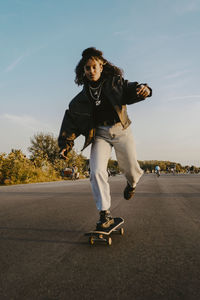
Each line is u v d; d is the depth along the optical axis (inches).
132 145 117.0
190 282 70.9
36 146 1162.0
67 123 122.0
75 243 111.0
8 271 79.4
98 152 116.3
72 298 62.2
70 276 75.2
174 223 152.4
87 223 153.5
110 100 110.9
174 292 65.1
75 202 257.3
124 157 117.6
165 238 118.4
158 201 256.2
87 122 117.0
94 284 69.8
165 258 90.7
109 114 114.6
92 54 107.9
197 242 111.7
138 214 183.0
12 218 170.6
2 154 678.5
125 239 117.0
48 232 131.3
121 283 70.4
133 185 128.3
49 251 99.7
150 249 101.5
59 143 123.4
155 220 161.5
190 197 290.0
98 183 112.7
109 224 112.3
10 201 267.4
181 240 115.0
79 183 674.8
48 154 1149.7
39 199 285.0
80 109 117.3
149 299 61.6
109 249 101.7
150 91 108.9
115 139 115.9
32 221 160.2
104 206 111.7
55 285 69.3
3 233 129.3
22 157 748.6
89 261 87.9
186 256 93.0
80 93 118.7
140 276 75.0
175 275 75.7
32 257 92.5
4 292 65.6
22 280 72.8
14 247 105.1
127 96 112.0
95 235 107.7
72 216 177.5
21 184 639.8
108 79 111.3
